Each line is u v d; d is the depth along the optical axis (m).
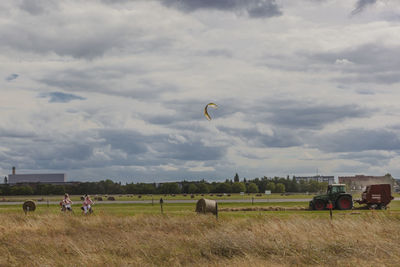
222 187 169.38
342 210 37.41
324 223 18.36
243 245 13.95
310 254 12.81
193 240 15.73
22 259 13.53
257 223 19.11
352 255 12.73
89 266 12.35
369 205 39.38
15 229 20.61
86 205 32.28
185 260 13.12
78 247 14.98
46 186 172.75
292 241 14.23
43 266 12.49
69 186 177.12
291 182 190.88
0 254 14.47
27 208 36.88
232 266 12.01
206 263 12.78
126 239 16.73
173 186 169.12
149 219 22.94
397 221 18.84
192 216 23.56
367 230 16.33
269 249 13.70
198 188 167.62
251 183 179.12
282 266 11.84
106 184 176.00
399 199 62.16
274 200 67.94
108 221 22.88
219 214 30.25
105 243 16.06
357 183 77.31
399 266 11.41
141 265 12.47
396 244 13.41
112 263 12.59
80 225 22.47
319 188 171.25
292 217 23.92
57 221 23.27
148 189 171.75
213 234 15.88
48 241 16.56
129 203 59.66
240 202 59.28
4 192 168.62
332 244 13.83
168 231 19.33
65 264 12.66
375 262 11.80
